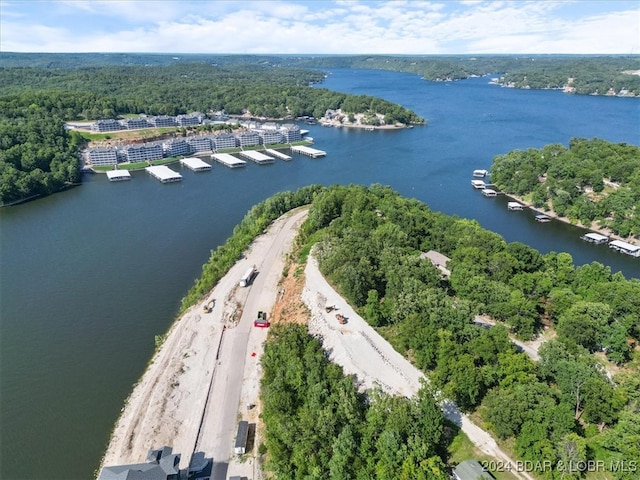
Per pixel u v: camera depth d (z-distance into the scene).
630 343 129.75
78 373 128.88
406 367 112.44
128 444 101.50
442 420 94.50
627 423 82.44
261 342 135.00
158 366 127.06
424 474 78.81
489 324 135.50
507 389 95.88
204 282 168.50
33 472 97.94
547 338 133.25
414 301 123.12
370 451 85.75
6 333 147.75
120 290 175.75
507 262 152.62
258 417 107.06
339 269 143.62
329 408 94.12
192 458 96.19
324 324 130.00
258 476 91.44
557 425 85.19
